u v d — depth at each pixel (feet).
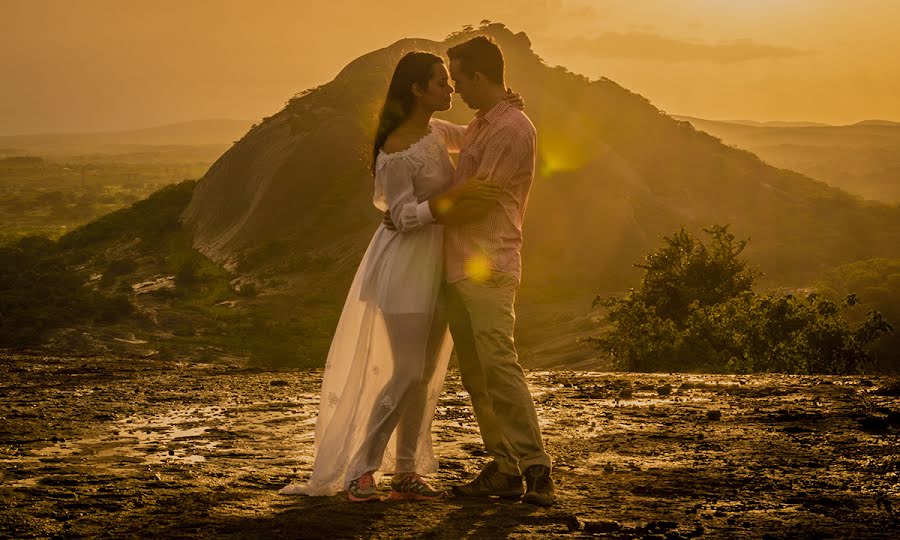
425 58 14.23
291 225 382.63
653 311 112.16
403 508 13.70
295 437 20.44
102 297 297.94
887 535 11.92
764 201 466.29
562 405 25.85
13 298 295.28
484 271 14.08
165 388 29.78
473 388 14.83
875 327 84.48
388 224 14.49
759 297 99.60
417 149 14.14
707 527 12.37
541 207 388.37
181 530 12.23
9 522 12.57
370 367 14.55
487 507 13.75
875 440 19.57
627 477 15.89
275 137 436.76
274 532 12.16
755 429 21.30
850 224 448.24
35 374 34.04
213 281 343.05
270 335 256.32
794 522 12.62
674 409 24.89
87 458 17.80
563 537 11.91
